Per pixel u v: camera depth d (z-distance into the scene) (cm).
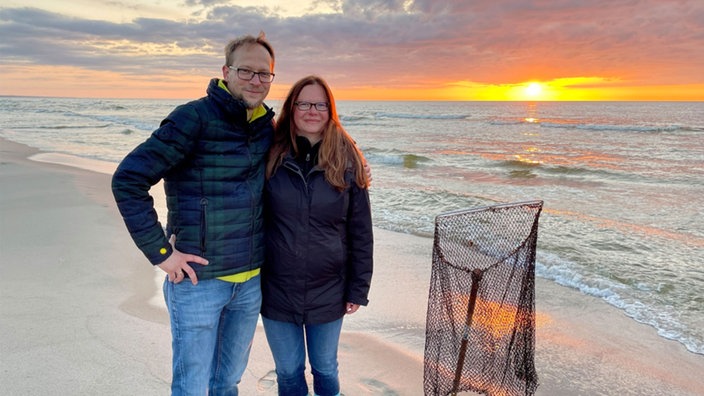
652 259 650
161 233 217
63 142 2253
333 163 247
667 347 414
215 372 262
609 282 561
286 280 253
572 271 594
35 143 2173
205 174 219
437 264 291
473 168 1705
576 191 1245
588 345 418
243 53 218
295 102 246
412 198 1081
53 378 325
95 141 2331
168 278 235
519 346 290
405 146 2648
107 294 477
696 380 363
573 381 361
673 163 1852
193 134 212
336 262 258
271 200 246
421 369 363
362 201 262
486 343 297
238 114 220
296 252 248
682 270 605
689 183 1377
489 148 2542
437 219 273
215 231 224
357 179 256
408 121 5216
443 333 297
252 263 241
